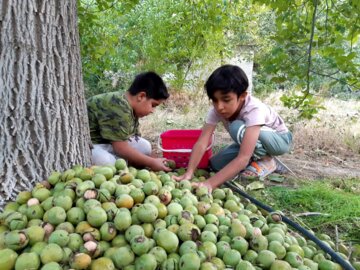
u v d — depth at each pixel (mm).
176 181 3125
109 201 2295
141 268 1856
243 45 10766
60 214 2117
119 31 8102
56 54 2609
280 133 3969
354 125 6988
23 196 2355
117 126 3473
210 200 2732
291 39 4453
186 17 6547
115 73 9102
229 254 2062
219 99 3271
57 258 1823
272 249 2156
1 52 2410
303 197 3562
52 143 2631
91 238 1994
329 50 4281
